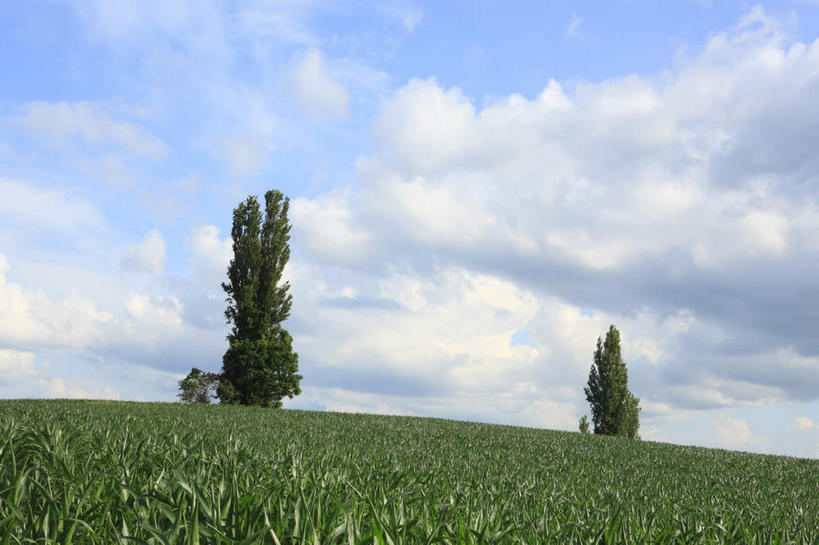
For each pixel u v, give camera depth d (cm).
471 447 1742
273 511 399
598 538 453
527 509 614
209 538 330
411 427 2361
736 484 1384
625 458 1811
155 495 428
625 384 4550
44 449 589
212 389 3956
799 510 952
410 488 640
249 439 1124
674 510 773
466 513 495
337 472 651
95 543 340
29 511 402
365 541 334
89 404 2341
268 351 4038
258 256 4175
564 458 1605
